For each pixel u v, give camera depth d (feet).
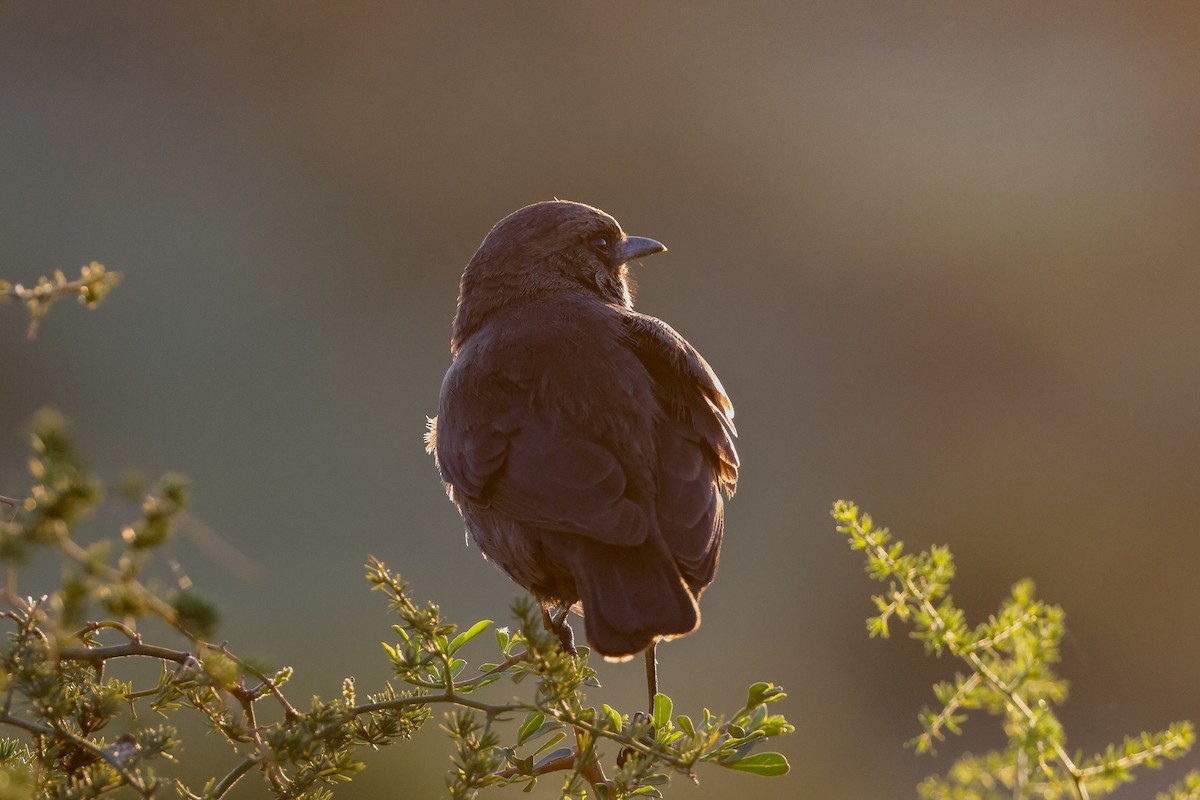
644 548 16.01
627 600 15.62
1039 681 12.26
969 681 12.34
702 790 39.32
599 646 15.42
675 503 16.61
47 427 9.49
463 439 17.76
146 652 11.87
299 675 42.91
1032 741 11.86
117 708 11.83
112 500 9.63
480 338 19.19
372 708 12.09
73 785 11.24
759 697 13.08
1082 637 54.60
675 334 18.35
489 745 12.00
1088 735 51.03
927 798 12.21
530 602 12.32
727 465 17.94
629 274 22.84
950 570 12.80
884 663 51.29
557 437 16.96
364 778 33.12
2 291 12.01
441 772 33.68
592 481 16.47
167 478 9.75
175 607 9.60
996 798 11.91
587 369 17.44
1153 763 11.85
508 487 16.94
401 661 12.23
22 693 11.00
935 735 12.30
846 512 12.97
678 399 17.69
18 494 11.23
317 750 12.26
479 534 17.99
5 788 10.30
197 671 11.82
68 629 9.57
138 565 9.53
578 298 19.47
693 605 15.55
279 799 12.15
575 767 12.36
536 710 12.18
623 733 13.20
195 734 30.58
